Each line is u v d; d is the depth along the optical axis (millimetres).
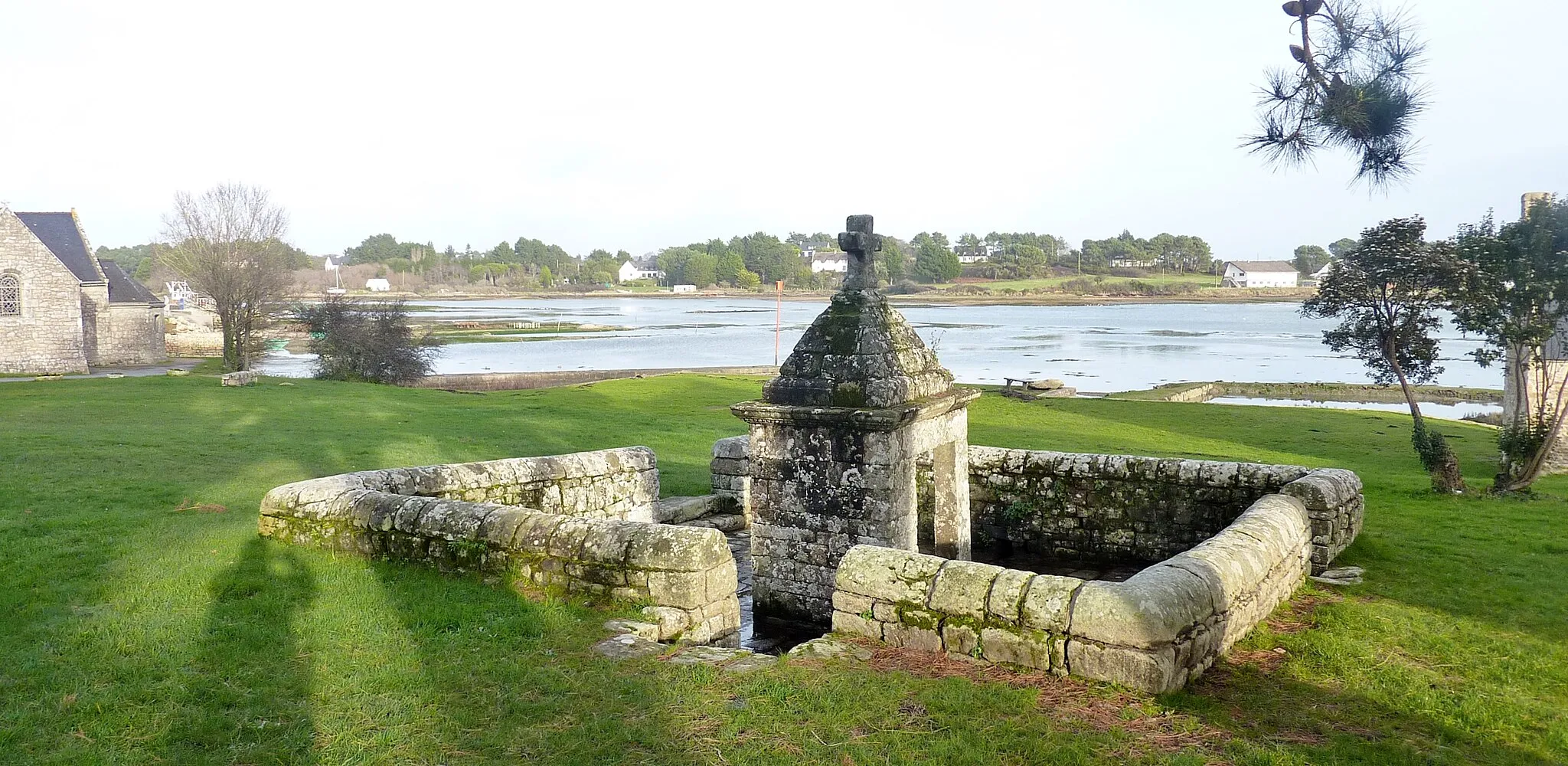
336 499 8188
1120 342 84500
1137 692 5172
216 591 6910
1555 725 5055
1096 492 10180
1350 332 15453
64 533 8648
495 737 4684
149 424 20203
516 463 10062
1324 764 4531
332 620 6336
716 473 13016
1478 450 22938
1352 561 8781
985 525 10805
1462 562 8750
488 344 83500
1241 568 6383
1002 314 141000
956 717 4875
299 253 175000
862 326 8133
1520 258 14648
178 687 5168
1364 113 6227
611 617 6449
